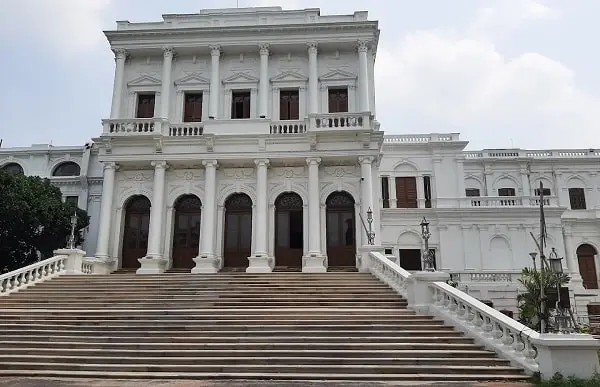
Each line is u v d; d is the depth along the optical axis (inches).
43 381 419.5
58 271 842.8
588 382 370.6
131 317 587.8
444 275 596.7
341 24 1050.1
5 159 1337.4
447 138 1462.8
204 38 1078.4
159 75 1103.0
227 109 1072.2
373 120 1040.8
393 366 441.4
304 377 425.4
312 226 962.7
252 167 1027.3
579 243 1492.4
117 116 1055.6
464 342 497.4
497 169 1566.2
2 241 1031.0
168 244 1000.2
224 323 555.2
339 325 540.1
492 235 1322.6
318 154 984.9
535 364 426.6
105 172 1015.0
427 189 1433.3
